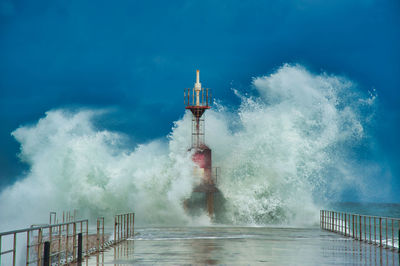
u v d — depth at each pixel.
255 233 42.19
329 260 22.62
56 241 35.47
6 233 15.09
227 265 20.70
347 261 22.27
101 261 22.50
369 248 28.75
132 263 21.56
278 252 26.30
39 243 17.89
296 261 22.14
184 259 23.02
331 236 38.84
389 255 24.94
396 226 78.88
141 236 38.78
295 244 31.39
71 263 21.77
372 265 20.80
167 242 33.03
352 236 37.19
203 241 33.84
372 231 61.22
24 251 43.22
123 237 36.53
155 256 24.41
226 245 30.61
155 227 55.06
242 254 25.23
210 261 22.14
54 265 21.17
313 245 30.72
